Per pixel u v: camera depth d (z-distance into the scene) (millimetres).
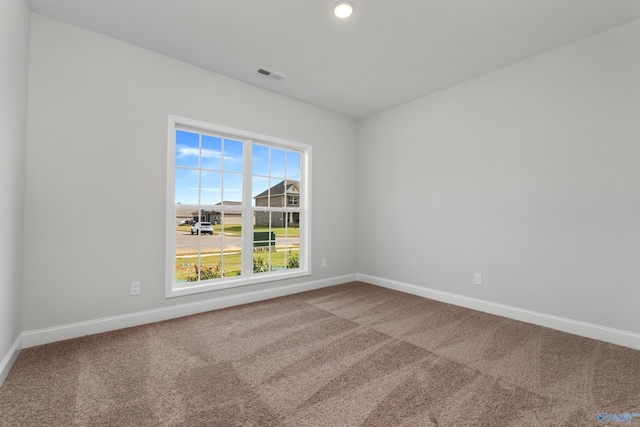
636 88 2180
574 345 2209
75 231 2301
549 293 2592
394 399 1544
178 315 2799
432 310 3053
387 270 4043
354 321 2725
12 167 1793
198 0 2039
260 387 1650
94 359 1951
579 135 2439
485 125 3053
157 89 2707
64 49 2275
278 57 2781
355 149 4457
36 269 2146
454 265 3295
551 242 2582
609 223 2289
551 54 2607
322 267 4043
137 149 2590
